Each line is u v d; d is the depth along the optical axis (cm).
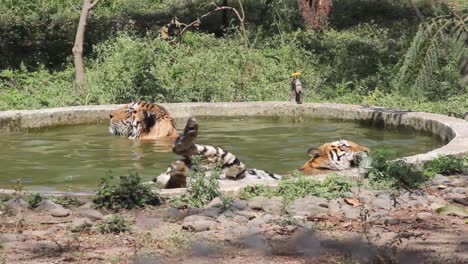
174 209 918
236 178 1096
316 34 2658
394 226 879
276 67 2211
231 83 2023
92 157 1348
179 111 1783
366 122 1706
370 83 2159
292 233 844
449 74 2052
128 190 958
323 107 1770
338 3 3297
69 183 1140
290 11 2884
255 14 3120
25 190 1048
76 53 2016
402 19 3209
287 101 1834
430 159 1163
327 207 945
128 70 1998
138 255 763
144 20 3062
